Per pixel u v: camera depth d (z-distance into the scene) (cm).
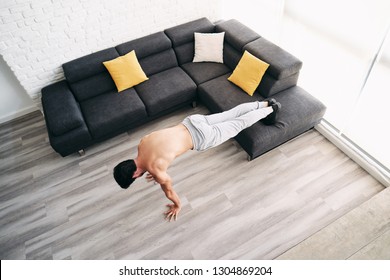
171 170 296
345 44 263
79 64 316
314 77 316
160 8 350
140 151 222
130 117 311
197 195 274
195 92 338
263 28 377
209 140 246
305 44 313
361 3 234
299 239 240
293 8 310
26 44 294
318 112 288
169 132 232
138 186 286
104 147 326
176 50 358
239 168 294
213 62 361
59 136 287
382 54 232
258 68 299
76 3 296
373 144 275
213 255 235
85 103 321
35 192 289
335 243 221
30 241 254
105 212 269
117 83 324
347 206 258
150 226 256
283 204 263
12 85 343
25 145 337
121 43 350
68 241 251
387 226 226
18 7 270
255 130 274
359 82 262
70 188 290
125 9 328
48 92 316
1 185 297
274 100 275
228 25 359
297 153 303
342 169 286
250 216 256
